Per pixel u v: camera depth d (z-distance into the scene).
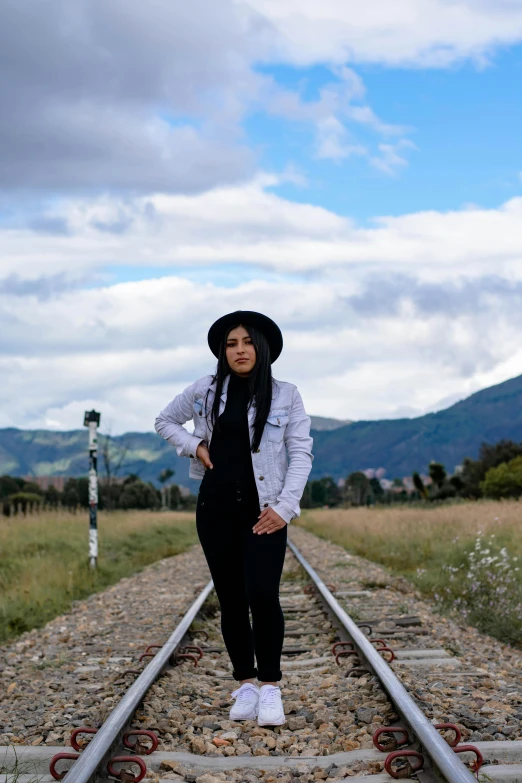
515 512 18.95
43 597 10.13
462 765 3.14
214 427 4.35
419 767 3.49
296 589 11.15
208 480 4.39
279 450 4.30
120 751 3.83
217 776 3.62
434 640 7.30
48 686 5.79
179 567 15.39
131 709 4.11
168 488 89.94
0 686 5.91
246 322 4.37
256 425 4.26
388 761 3.48
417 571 11.81
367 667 5.55
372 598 10.13
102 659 6.72
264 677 4.41
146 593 11.40
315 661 6.31
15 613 9.05
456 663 6.21
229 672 6.05
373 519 24.69
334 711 4.66
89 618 9.27
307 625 8.26
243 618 4.63
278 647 4.40
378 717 4.34
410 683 5.28
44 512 24.38
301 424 4.38
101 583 12.75
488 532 14.80
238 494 4.31
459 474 92.62
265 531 4.21
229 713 4.71
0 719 4.81
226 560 4.46
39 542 15.71
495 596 9.04
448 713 4.51
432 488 78.12
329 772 3.64
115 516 27.59
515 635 7.75
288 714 4.70
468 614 8.72
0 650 7.49
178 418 4.56
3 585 10.98
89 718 4.62
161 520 28.34
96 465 13.88
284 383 4.45
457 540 13.88
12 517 21.36
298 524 35.09
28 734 4.44
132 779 3.46
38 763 3.86
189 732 4.26
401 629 7.71
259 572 4.24
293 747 4.05
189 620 7.35
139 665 6.20
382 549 15.91
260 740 4.18
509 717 4.46
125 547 18.75
